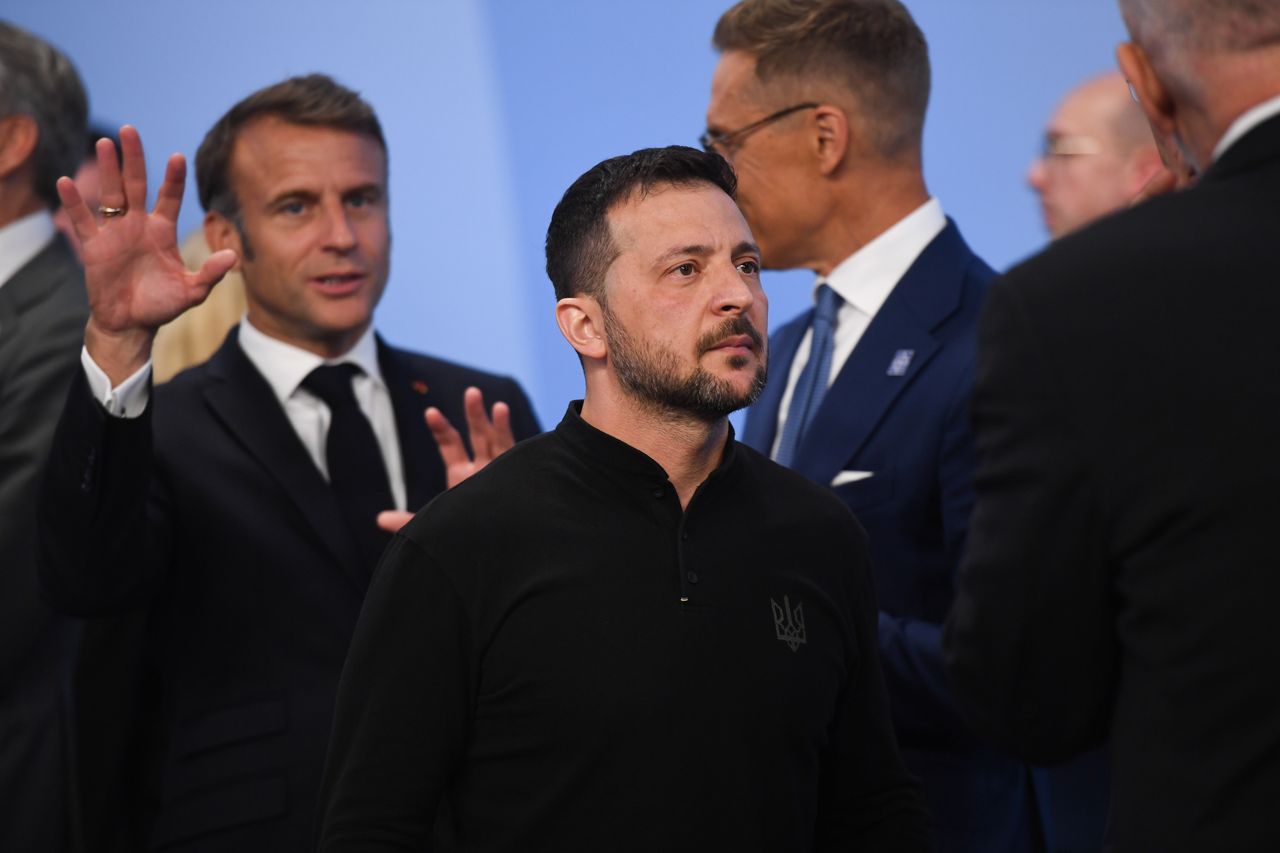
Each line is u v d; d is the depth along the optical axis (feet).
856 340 26.37
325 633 24.68
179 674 24.75
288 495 25.23
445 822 18.39
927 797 23.76
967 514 23.70
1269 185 14.93
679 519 18.20
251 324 27.22
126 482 22.89
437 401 28.48
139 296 22.61
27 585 26.78
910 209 26.78
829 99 26.20
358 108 27.30
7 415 27.35
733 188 19.17
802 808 18.20
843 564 19.33
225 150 27.02
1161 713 14.32
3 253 29.07
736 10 27.35
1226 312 14.42
